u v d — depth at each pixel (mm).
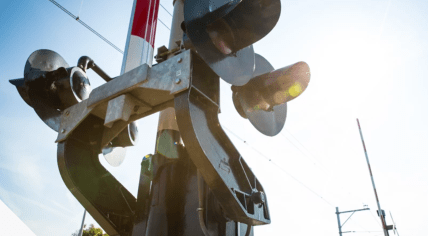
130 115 3303
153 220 3150
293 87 3381
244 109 3383
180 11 4160
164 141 3455
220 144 2977
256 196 2887
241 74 3016
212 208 3016
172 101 3068
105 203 3529
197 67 2912
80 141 3572
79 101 3770
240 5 2688
